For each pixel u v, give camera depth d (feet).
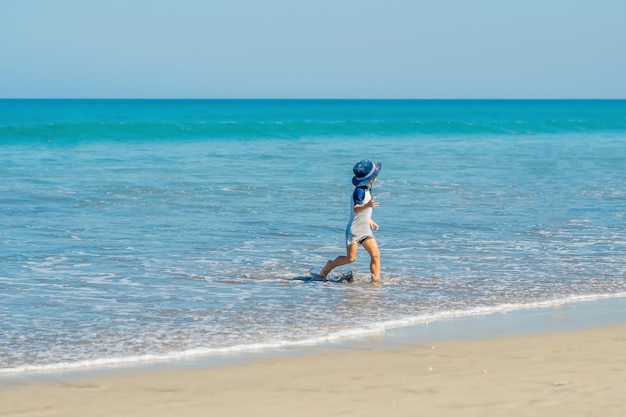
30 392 23.71
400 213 66.13
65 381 24.89
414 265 45.73
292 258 47.34
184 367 26.50
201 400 22.89
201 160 114.83
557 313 35.19
